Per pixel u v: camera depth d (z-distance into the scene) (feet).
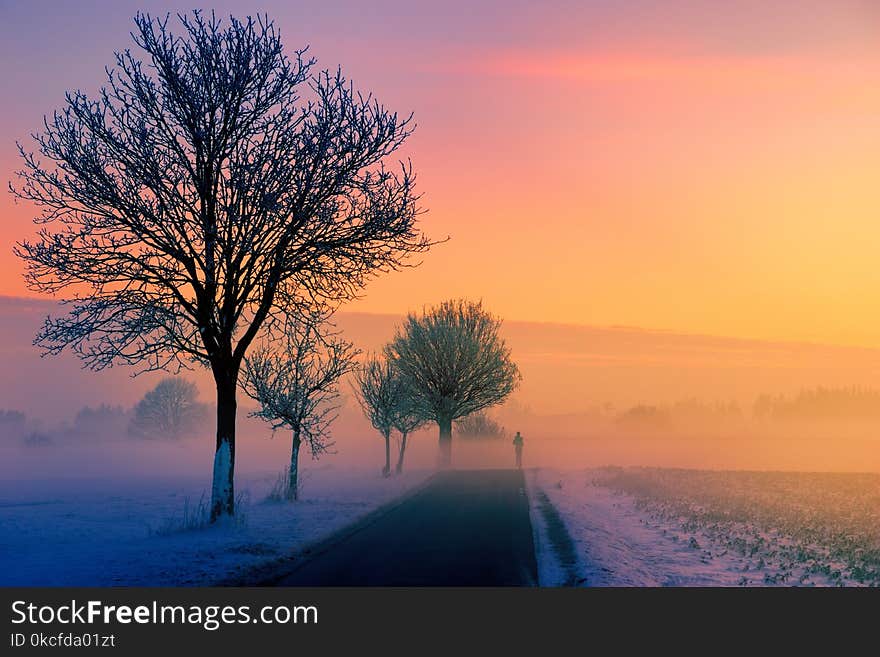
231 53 65.77
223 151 66.13
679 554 52.13
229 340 67.77
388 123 67.10
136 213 63.87
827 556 51.57
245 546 52.60
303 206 66.13
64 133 62.49
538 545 54.19
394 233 67.21
